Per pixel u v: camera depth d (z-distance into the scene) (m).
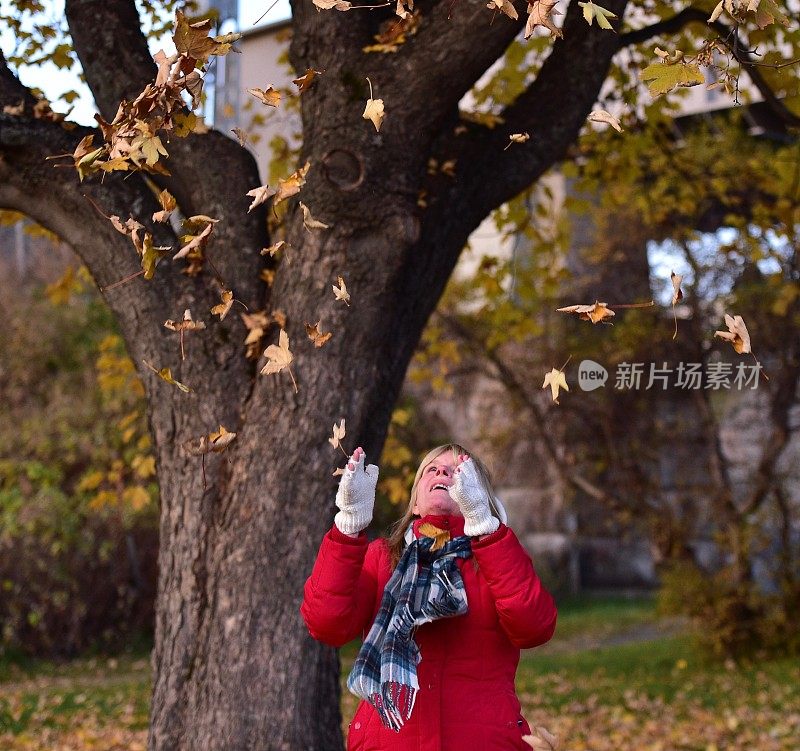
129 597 13.95
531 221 7.61
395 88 4.05
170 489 4.16
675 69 2.69
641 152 8.16
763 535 12.80
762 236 8.46
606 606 20.20
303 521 4.00
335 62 4.13
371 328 4.11
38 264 17.61
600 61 4.76
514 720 2.65
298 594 3.96
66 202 4.24
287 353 3.18
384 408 4.25
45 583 12.95
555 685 10.81
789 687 10.05
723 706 9.01
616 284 14.70
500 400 16.17
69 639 13.27
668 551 14.01
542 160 4.70
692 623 12.82
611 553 21.67
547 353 14.55
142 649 14.07
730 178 8.76
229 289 4.28
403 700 2.52
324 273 4.08
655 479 14.94
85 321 16.05
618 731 7.64
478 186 4.54
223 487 4.08
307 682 3.92
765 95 6.26
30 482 13.09
